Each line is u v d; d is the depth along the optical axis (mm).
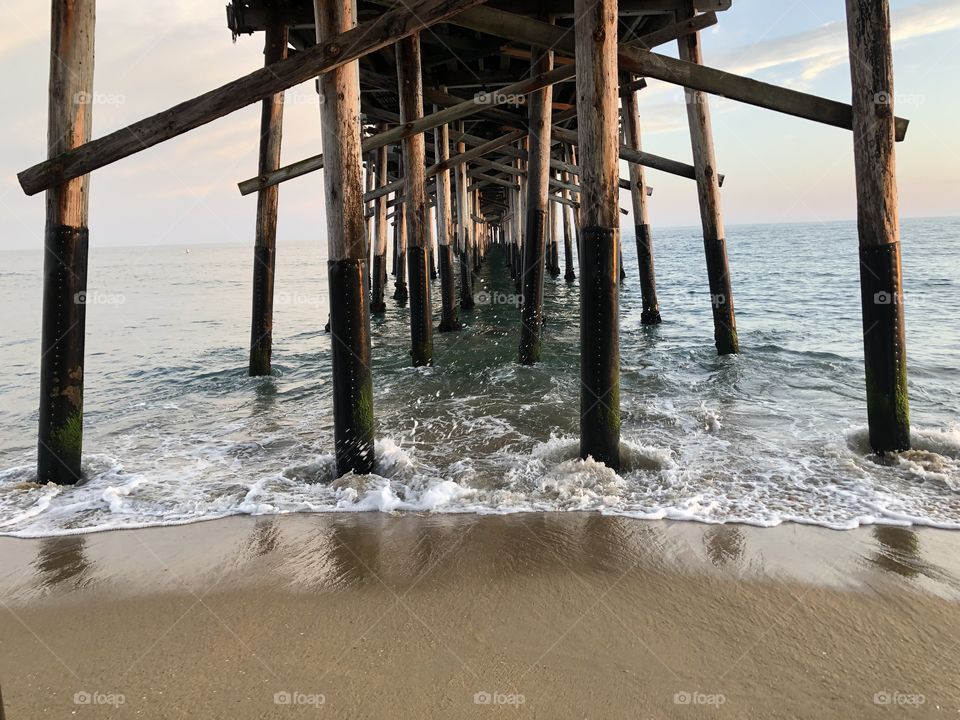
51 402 3777
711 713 1734
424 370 7305
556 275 20922
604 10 3338
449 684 1859
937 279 15562
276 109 6793
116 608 2350
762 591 2389
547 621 2197
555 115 9430
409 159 7535
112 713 1762
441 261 11414
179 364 8312
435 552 2783
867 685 1854
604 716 1721
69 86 3500
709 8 6516
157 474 4070
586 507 3287
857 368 6738
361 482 3678
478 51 8039
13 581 2594
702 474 3740
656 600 2334
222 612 2303
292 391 6684
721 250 7340
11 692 1861
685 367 7004
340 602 2354
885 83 3627
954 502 3262
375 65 9195
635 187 10258
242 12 6531
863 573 2518
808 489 3475
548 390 6156
